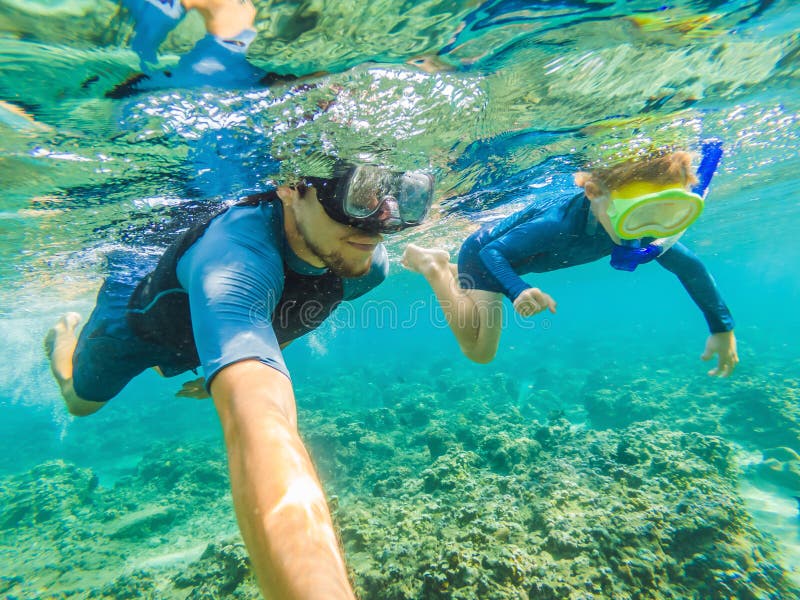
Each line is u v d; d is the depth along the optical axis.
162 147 4.29
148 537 10.12
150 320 2.62
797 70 5.81
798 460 9.12
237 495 1.11
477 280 3.67
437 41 3.54
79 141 4.09
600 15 3.71
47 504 11.82
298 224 2.34
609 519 5.59
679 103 5.99
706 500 6.00
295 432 1.28
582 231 3.59
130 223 6.33
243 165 4.66
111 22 2.66
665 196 2.58
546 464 7.88
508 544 5.14
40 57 2.90
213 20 2.77
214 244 2.01
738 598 4.91
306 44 3.17
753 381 14.49
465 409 17.03
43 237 7.07
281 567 0.95
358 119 4.31
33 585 8.53
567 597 4.47
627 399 15.08
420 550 5.36
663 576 5.09
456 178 7.14
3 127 3.74
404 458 11.81
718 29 4.31
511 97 4.82
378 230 2.35
